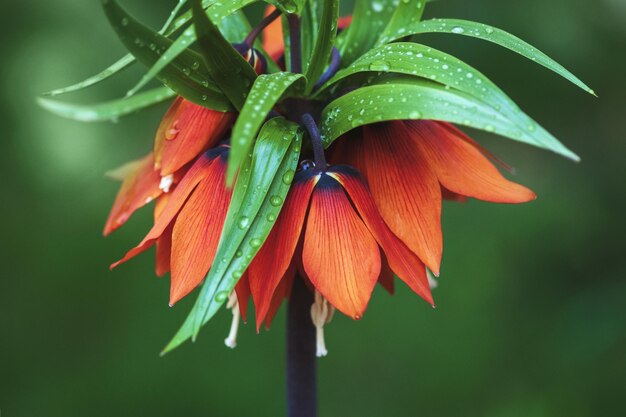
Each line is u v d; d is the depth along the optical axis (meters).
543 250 1.09
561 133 1.00
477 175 0.63
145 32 0.59
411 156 0.62
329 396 1.13
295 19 0.63
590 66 0.94
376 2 0.66
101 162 1.10
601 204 1.05
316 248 0.60
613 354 1.04
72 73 1.06
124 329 1.14
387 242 0.61
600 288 1.02
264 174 0.60
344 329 1.15
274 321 1.15
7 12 1.05
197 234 0.61
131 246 1.15
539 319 1.10
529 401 1.06
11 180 1.09
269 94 0.58
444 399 1.11
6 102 1.06
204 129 0.63
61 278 1.13
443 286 1.13
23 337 1.12
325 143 0.61
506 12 0.92
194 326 0.58
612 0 0.92
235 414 1.11
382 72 0.63
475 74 0.59
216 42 0.59
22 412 1.10
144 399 1.12
